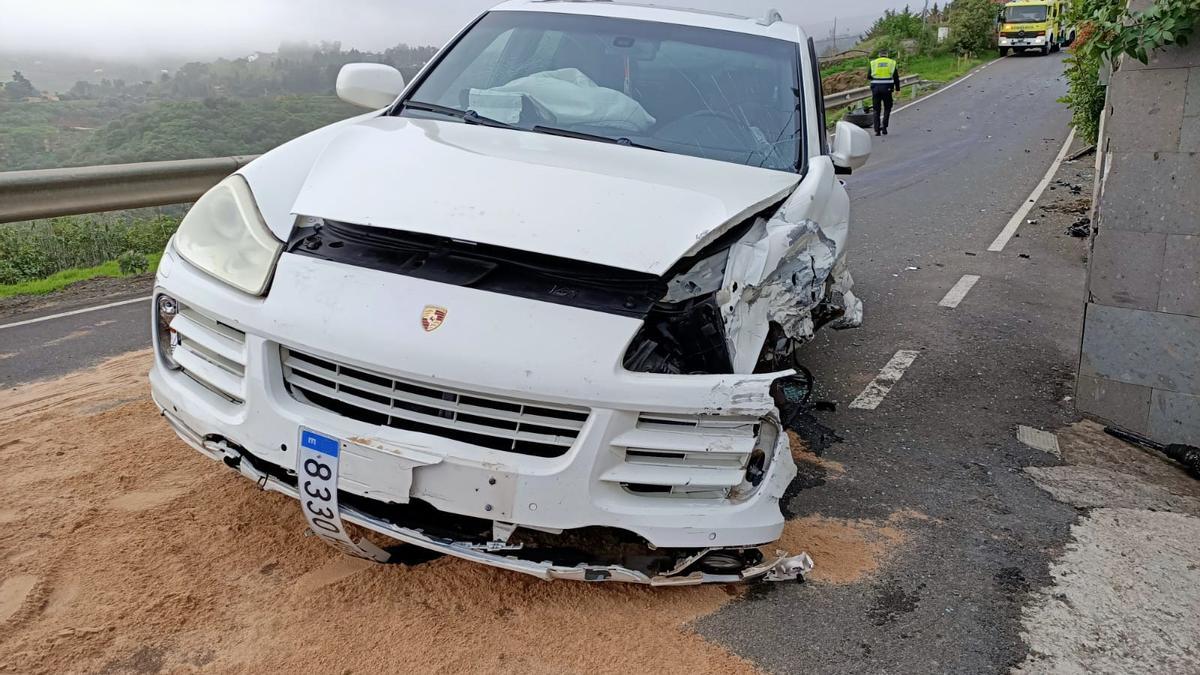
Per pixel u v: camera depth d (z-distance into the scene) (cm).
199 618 262
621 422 246
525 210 278
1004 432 460
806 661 268
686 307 273
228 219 299
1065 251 923
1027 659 279
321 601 273
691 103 395
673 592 294
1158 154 423
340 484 250
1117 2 432
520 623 270
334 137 335
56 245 827
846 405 480
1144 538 361
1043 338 624
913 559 331
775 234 311
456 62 424
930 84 3500
